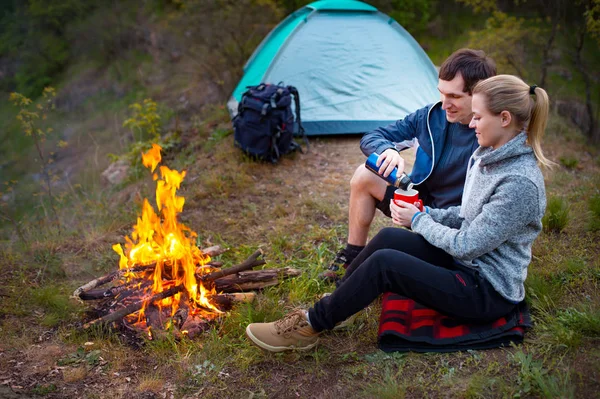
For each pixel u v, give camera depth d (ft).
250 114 17.87
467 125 8.69
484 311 7.50
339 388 7.49
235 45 31.40
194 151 21.30
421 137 9.25
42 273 11.42
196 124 25.16
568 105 26.96
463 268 7.78
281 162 18.37
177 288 9.27
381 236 8.31
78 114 42.70
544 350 7.66
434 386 7.26
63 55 49.37
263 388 7.60
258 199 15.52
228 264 11.40
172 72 41.60
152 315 8.99
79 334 8.96
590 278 9.60
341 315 7.71
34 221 16.78
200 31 32.71
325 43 21.06
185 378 7.88
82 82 45.55
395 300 8.52
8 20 52.54
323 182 16.58
